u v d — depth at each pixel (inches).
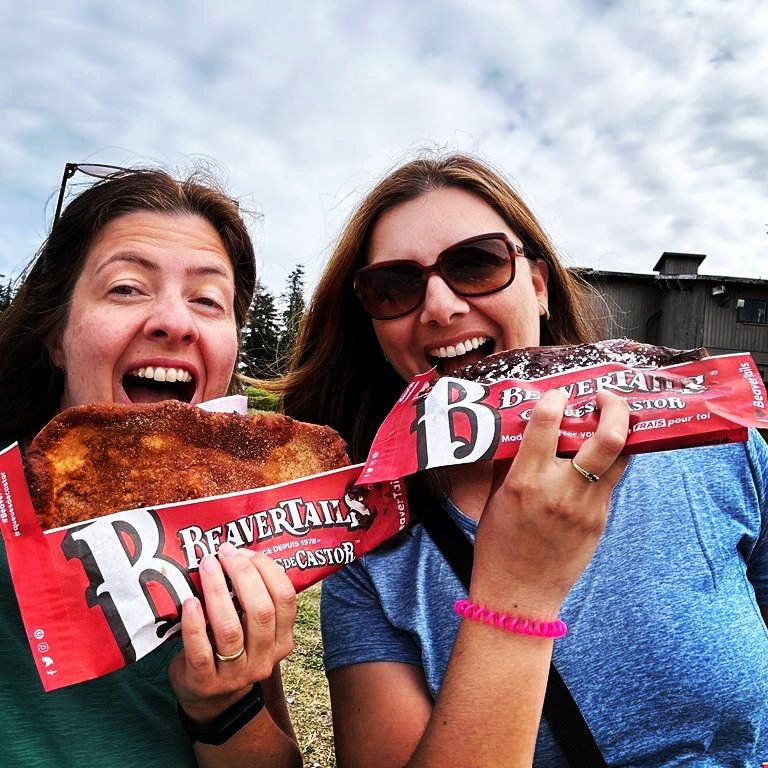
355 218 24.6
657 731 18.7
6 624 17.2
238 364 27.0
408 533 21.5
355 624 21.0
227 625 15.6
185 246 20.8
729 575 20.4
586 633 19.3
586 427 17.1
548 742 18.6
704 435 16.9
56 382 22.0
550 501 15.6
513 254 22.6
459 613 16.6
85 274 20.4
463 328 22.7
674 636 19.1
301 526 18.1
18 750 16.2
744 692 18.7
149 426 17.7
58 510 16.7
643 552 20.1
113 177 21.4
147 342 20.2
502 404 18.2
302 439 19.3
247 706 17.4
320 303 26.3
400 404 19.6
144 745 17.7
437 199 22.8
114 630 16.1
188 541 17.1
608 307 33.9
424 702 19.3
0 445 21.5
